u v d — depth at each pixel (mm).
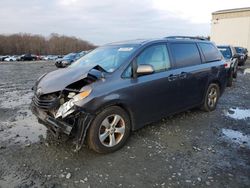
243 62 23406
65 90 3887
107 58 4699
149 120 4703
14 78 15156
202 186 3227
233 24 46312
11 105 7520
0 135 4887
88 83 3930
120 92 4082
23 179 3365
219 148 4324
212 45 6641
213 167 3693
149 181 3332
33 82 13156
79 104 3676
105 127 4016
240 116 6184
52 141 4523
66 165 3721
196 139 4695
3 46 80500
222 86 6711
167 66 5016
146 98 4512
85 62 4945
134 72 4387
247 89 10180
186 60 5512
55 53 92500
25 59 55000
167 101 4977
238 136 4875
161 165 3736
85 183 3287
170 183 3291
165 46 5105
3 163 3777
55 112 3951
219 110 6672
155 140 4609
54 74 4523
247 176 3461
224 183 3293
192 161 3863
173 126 5348
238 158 3971
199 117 5992
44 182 3301
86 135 3908
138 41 5004
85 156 3984
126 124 4273
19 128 5293
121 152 4137
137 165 3732
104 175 3465
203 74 5863
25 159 3895
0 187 3184
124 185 3246
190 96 5594
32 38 90250
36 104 4207
